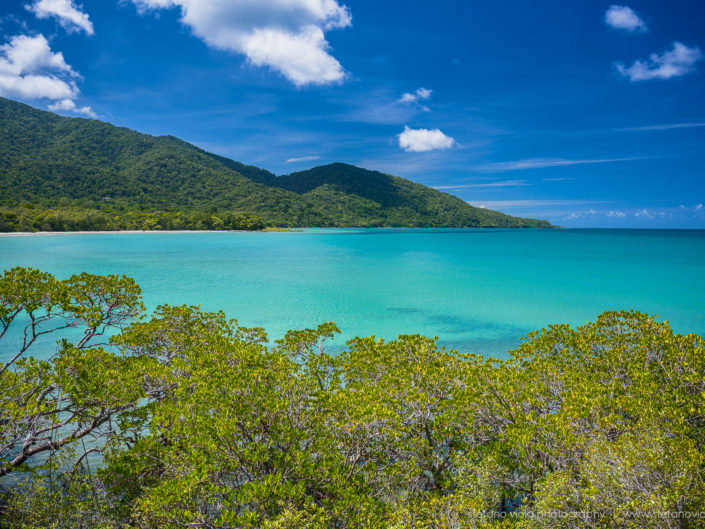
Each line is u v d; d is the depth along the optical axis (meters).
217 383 9.09
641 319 13.38
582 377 10.83
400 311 35.12
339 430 8.43
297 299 39.28
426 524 7.39
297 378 10.44
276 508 7.00
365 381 12.07
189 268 57.62
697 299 40.34
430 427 10.20
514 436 8.84
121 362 11.18
